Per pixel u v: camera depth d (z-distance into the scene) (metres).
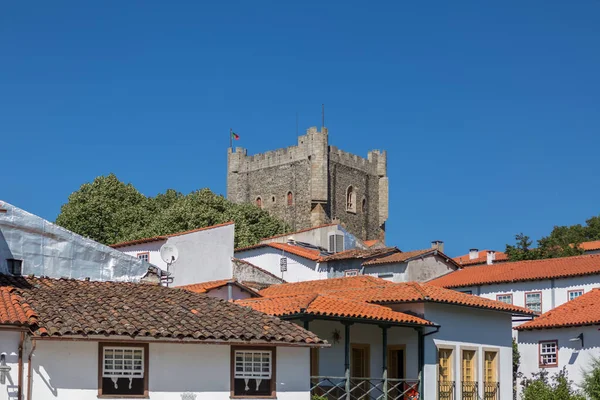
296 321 35.66
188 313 29.20
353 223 138.25
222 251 55.97
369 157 143.75
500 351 41.47
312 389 32.34
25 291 28.91
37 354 26.02
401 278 59.78
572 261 56.78
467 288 58.12
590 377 41.22
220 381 28.45
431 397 37.38
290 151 135.38
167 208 99.56
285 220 134.75
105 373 26.91
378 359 38.50
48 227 36.97
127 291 31.03
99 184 101.06
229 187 141.88
